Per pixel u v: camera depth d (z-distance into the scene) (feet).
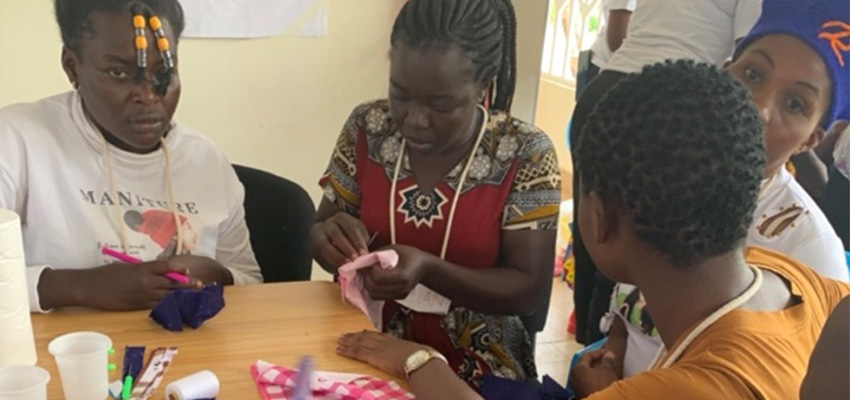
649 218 2.43
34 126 4.27
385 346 3.54
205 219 4.67
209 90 7.38
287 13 7.32
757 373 2.28
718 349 2.37
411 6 4.16
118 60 3.94
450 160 4.58
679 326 2.60
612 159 2.47
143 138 4.26
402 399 3.24
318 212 5.07
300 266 5.26
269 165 7.88
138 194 4.49
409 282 4.13
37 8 6.67
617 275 2.76
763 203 4.17
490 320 4.71
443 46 4.00
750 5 4.60
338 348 3.62
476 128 4.60
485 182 4.56
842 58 3.91
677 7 5.27
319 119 7.85
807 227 4.04
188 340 3.61
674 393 2.27
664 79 2.44
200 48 7.19
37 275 3.83
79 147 4.34
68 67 4.25
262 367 3.31
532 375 4.82
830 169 5.40
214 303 3.78
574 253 6.54
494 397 4.11
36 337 3.55
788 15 4.06
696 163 2.33
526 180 4.52
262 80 7.52
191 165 4.71
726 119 2.35
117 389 3.10
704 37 5.15
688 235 2.41
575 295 6.62
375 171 4.75
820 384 1.95
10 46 6.72
